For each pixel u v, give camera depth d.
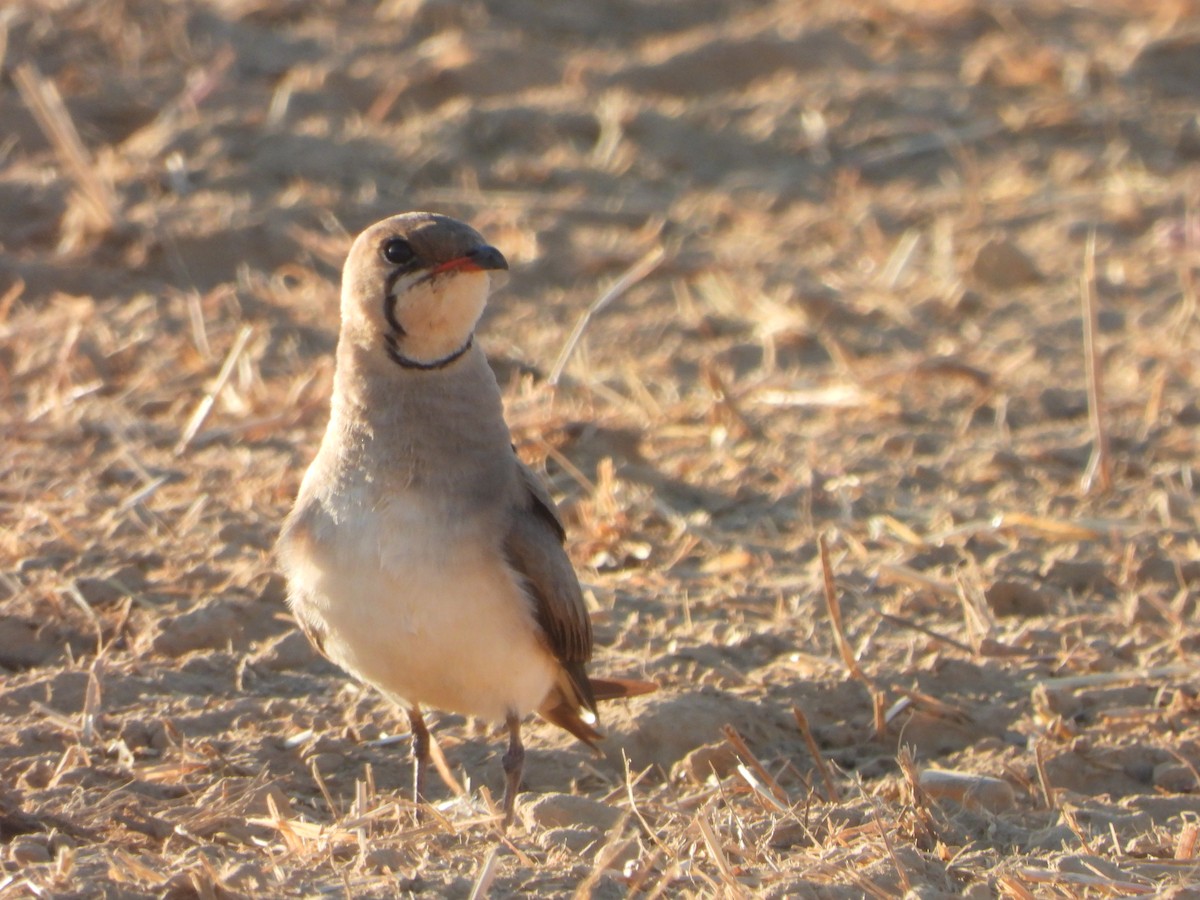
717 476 14.43
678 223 19.78
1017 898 8.33
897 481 14.56
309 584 9.14
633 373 16.11
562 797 9.32
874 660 11.58
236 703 10.55
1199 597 12.59
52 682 10.53
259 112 20.36
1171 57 24.42
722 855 8.23
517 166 20.36
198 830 8.87
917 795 9.26
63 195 18.23
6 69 20.03
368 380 9.09
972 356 17.16
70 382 15.07
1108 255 19.58
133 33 21.23
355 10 23.23
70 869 7.91
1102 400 14.73
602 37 24.14
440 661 9.07
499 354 16.20
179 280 17.44
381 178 19.69
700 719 10.55
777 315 17.56
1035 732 10.73
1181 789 10.19
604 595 12.29
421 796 9.39
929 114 22.61
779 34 23.83
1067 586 12.86
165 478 13.52
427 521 8.95
